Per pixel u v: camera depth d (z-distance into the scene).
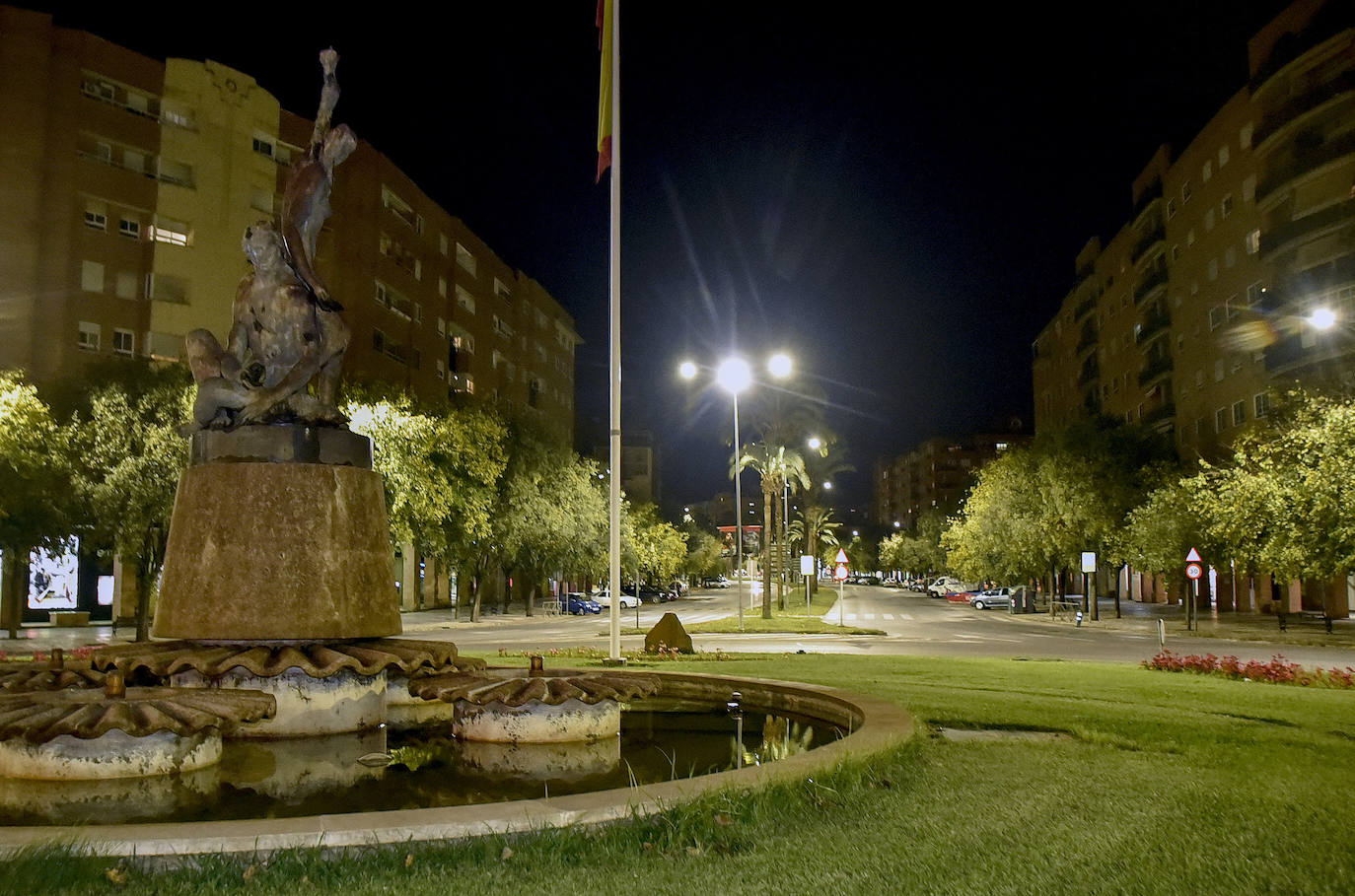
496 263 77.56
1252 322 51.56
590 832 4.59
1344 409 25.41
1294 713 9.88
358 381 41.62
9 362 41.56
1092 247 85.88
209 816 5.28
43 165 43.25
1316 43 44.72
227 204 49.31
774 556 66.38
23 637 32.66
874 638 33.00
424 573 64.31
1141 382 68.94
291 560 7.96
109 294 45.38
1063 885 4.11
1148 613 55.47
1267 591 52.03
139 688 6.88
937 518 103.81
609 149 16.83
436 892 3.84
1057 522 47.62
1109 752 7.21
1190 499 36.44
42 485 28.70
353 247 55.47
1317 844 4.74
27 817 5.23
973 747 7.41
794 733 8.42
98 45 45.28
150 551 29.64
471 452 39.72
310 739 7.52
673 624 19.81
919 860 4.44
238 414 8.23
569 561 52.88
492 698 7.42
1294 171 46.34
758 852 4.53
